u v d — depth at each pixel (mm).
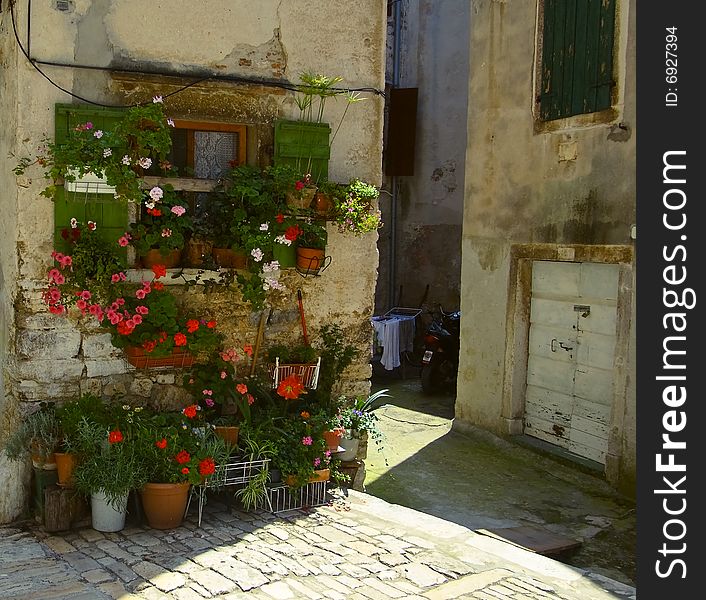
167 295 5383
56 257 5176
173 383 5816
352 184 6098
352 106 6293
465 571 4609
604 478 7199
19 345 5297
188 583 4191
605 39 7168
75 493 4977
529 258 8148
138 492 5152
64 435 5086
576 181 7551
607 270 7348
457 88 13227
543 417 8156
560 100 7723
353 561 4625
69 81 5266
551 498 6914
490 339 8680
